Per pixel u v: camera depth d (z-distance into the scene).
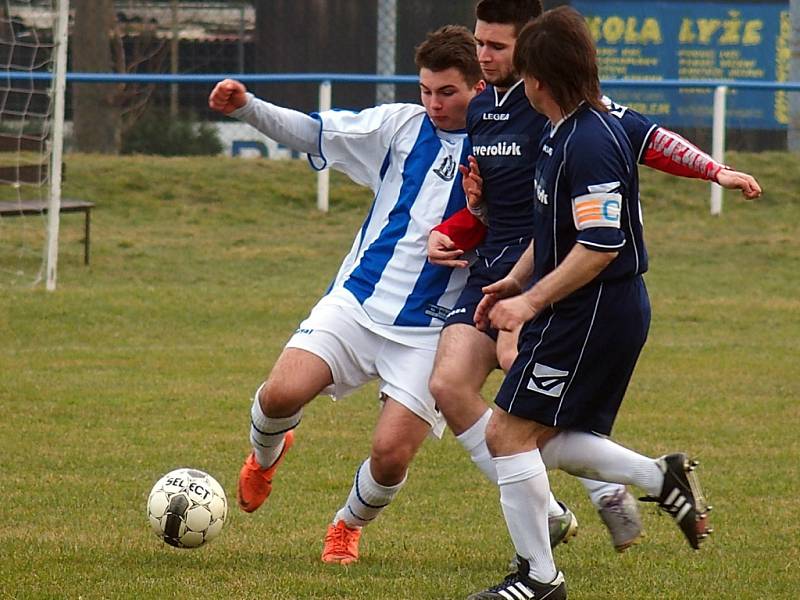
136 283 50.19
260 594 16.83
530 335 16.11
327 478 25.42
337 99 75.00
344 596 16.86
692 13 74.25
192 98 79.44
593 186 15.16
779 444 28.84
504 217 18.70
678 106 73.44
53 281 48.03
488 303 17.31
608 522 17.61
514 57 15.83
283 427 19.27
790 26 71.38
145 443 28.03
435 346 19.16
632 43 74.38
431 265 19.36
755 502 23.58
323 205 66.19
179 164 70.44
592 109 15.54
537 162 16.55
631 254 15.80
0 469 25.39
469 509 23.16
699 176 16.61
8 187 63.59
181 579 17.55
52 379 34.66
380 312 19.28
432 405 19.06
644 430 30.16
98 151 76.75
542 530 16.44
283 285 50.69
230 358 38.25
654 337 42.81
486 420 18.28
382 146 20.11
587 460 16.67
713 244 61.09
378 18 73.00
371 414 31.91
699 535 16.73
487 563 19.20
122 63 79.81
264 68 77.44
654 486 16.56
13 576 17.61
